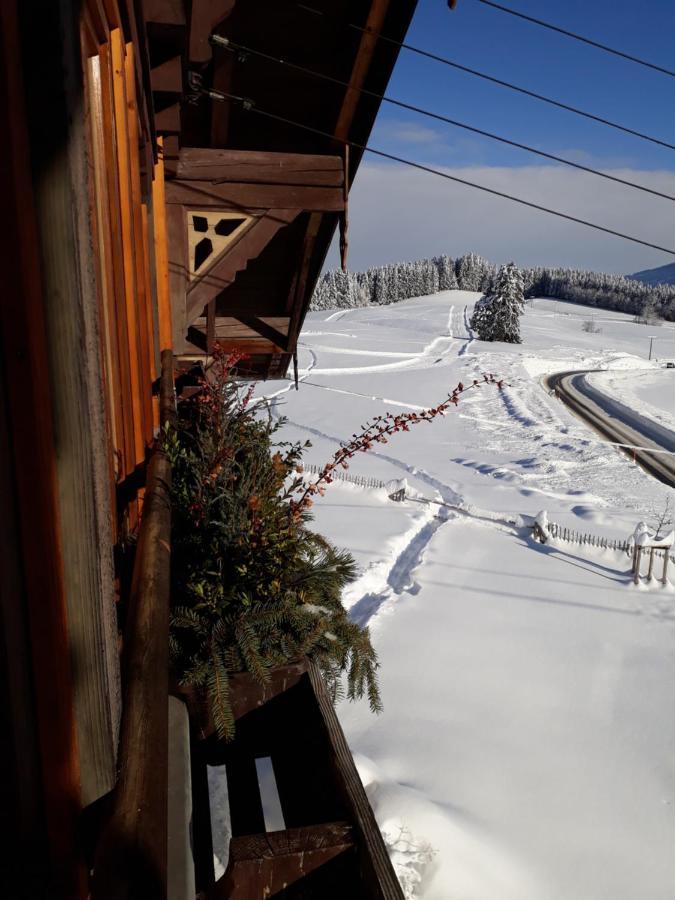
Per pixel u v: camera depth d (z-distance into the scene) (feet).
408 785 22.53
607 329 398.83
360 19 15.89
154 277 13.96
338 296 450.30
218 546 7.34
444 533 53.62
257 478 8.86
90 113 5.14
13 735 2.60
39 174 2.77
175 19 10.94
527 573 44.88
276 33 16.84
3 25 2.45
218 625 6.46
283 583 7.45
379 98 17.29
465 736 25.82
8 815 2.61
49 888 2.80
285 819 6.02
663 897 18.39
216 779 13.09
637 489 76.23
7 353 2.59
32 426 2.66
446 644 33.63
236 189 17.63
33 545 2.72
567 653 33.50
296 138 20.06
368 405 127.85
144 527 4.95
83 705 3.16
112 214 6.81
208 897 4.22
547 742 25.75
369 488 65.26
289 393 140.87
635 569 43.70
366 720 26.68
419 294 519.60
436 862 16.94
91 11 5.02
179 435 11.27
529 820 21.24
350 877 4.32
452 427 113.80
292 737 6.23
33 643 2.78
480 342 266.57
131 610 3.71
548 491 72.33
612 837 20.75
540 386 173.88
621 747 25.80
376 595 40.11
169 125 14.39
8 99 2.46
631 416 139.44
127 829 2.24
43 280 2.84
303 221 22.48
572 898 17.89
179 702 5.62
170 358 13.69
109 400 5.85
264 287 25.39
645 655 33.55
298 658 6.52
